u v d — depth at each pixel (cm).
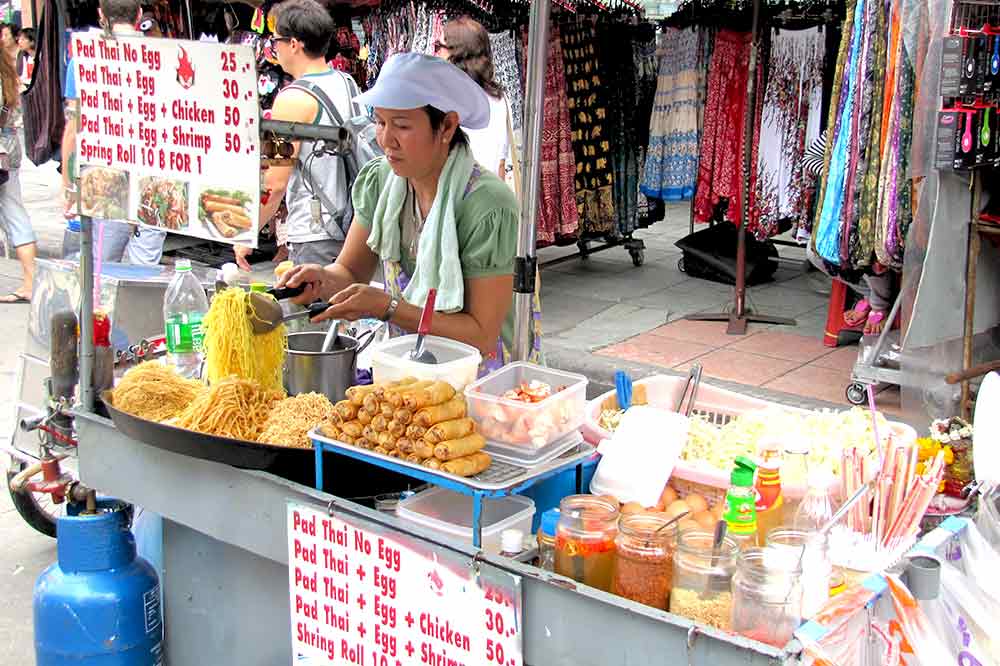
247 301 244
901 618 179
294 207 405
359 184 282
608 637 176
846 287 615
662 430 213
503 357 272
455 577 193
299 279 269
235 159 225
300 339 264
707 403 265
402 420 200
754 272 768
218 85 222
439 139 245
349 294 242
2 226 718
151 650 275
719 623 171
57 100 570
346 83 404
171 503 247
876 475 204
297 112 384
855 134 495
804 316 690
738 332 652
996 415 214
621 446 214
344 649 218
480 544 192
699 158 712
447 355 234
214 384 241
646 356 605
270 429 228
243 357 243
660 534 179
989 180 464
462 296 250
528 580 184
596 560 183
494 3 662
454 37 466
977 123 419
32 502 378
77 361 296
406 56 238
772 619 166
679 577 175
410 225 269
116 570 269
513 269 254
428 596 199
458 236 252
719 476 208
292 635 228
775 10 655
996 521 213
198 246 852
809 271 812
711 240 792
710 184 706
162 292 330
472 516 218
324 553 216
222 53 219
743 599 168
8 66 683
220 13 600
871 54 481
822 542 183
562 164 696
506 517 213
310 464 223
